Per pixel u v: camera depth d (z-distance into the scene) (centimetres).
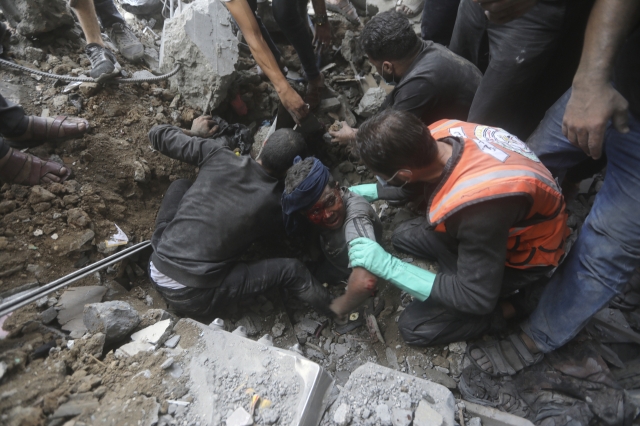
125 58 306
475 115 221
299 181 200
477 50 244
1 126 226
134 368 160
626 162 159
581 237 178
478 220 150
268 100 327
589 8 187
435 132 185
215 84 279
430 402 153
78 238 216
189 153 232
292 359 160
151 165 263
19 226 213
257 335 229
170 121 288
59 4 279
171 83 299
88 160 246
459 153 159
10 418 139
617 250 164
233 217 214
